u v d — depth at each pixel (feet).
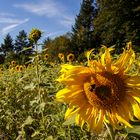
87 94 1.22
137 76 1.22
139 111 1.17
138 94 1.21
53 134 2.19
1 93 3.14
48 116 2.27
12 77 3.69
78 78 1.23
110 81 1.20
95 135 1.82
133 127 1.11
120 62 1.21
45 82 2.40
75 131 2.05
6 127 2.74
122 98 1.21
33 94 2.95
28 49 2.51
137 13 18.80
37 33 2.63
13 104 3.00
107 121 1.20
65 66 1.25
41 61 2.48
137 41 18.39
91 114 1.22
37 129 2.33
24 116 2.79
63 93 1.23
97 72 1.22
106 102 1.21
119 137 1.27
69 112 1.22
